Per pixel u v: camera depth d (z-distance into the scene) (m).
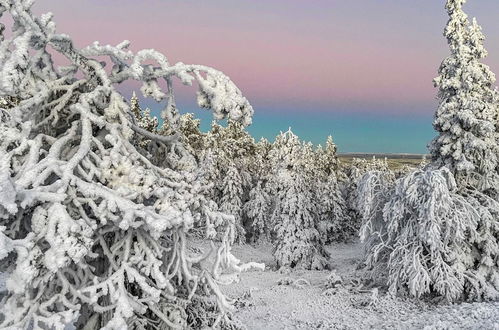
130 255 7.64
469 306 18.61
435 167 22.44
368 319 18.59
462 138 21.53
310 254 33.34
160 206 7.41
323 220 52.91
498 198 21.58
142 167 7.52
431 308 19.52
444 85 22.20
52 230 6.24
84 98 7.94
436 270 19.80
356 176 63.94
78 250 6.25
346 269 32.81
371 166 73.06
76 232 6.33
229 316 9.73
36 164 6.99
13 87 6.55
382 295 21.72
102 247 7.79
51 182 7.59
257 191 47.59
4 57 7.13
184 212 7.59
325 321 18.67
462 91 21.88
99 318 8.08
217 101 8.07
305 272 31.75
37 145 7.25
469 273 20.20
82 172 7.22
